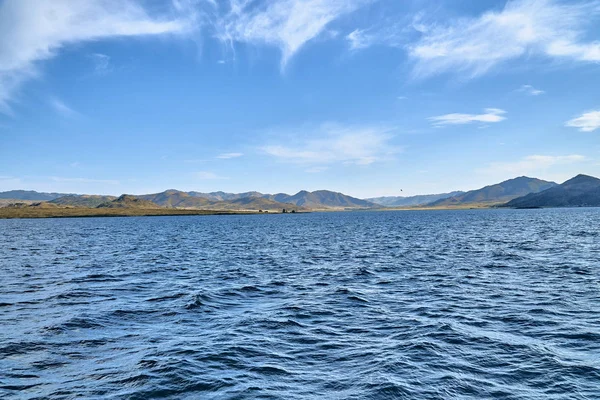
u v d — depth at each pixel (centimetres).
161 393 1290
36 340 1830
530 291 2850
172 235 10519
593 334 1844
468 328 1984
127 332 1969
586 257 4697
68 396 1269
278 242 7994
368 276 3666
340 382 1376
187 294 2870
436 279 3438
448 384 1342
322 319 2203
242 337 1888
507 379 1379
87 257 5431
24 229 14450
